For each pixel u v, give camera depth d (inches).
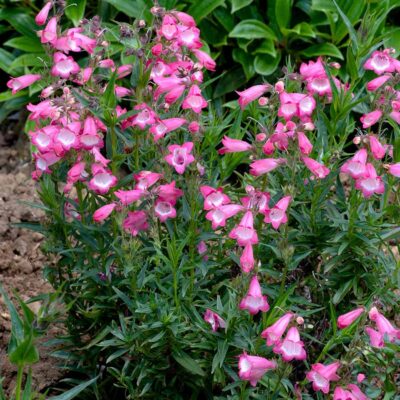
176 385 183.0
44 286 237.3
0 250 243.9
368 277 177.2
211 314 168.4
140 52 168.2
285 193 159.6
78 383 191.3
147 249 167.9
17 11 308.7
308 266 189.0
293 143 156.9
